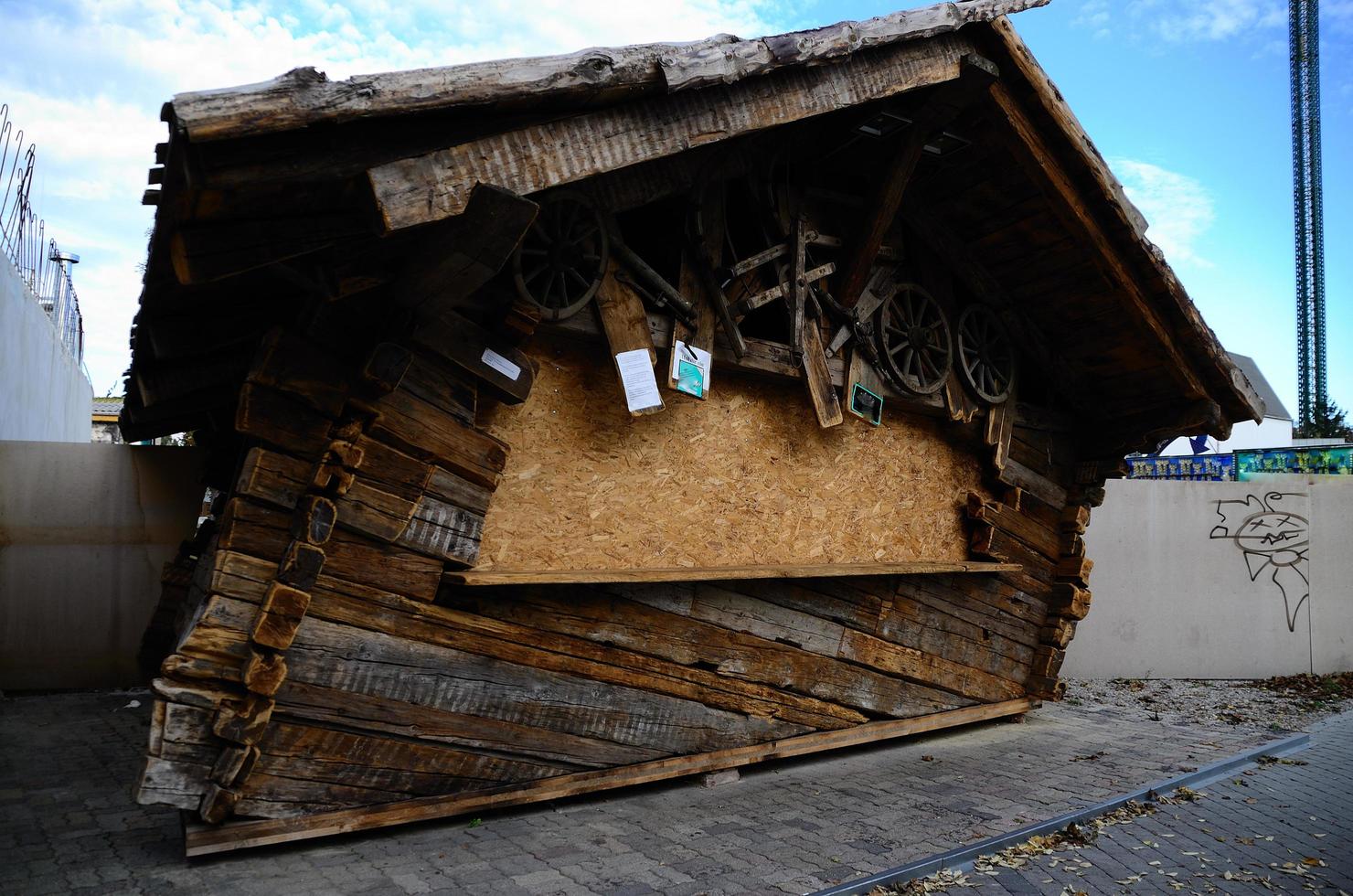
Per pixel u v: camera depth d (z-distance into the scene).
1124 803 6.12
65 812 4.99
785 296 6.43
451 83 3.83
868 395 6.85
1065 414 8.84
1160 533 12.11
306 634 4.41
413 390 4.74
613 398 5.76
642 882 4.28
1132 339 7.69
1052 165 6.52
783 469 6.68
